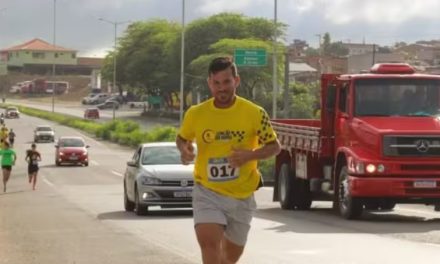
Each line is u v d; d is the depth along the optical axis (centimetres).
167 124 10975
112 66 14162
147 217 2239
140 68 13000
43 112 14175
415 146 2011
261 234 1734
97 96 18075
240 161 750
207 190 771
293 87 9762
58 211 2492
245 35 11012
